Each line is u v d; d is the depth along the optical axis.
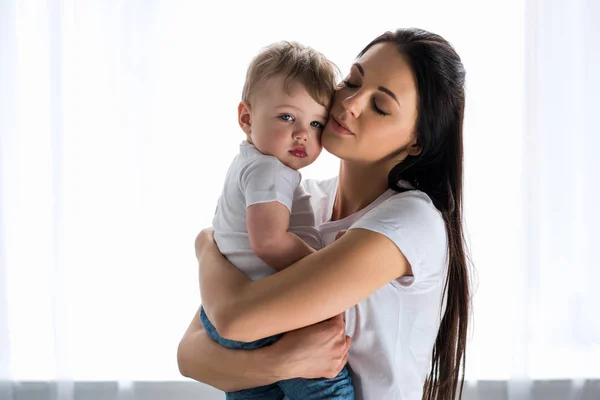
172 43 2.23
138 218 2.26
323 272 1.01
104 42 2.23
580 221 2.31
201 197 2.28
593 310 2.32
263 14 2.23
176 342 2.31
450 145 1.20
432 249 1.10
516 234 2.30
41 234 2.32
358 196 1.23
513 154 2.29
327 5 2.22
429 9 2.24
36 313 2.34
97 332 2.31
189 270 2.30
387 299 1.11
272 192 1.09
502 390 2.29
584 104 2.27
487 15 2.25
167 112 2.25
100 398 2.30
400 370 1.15
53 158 2.23
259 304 1.02
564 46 2.27
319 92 1.13
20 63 2.27
